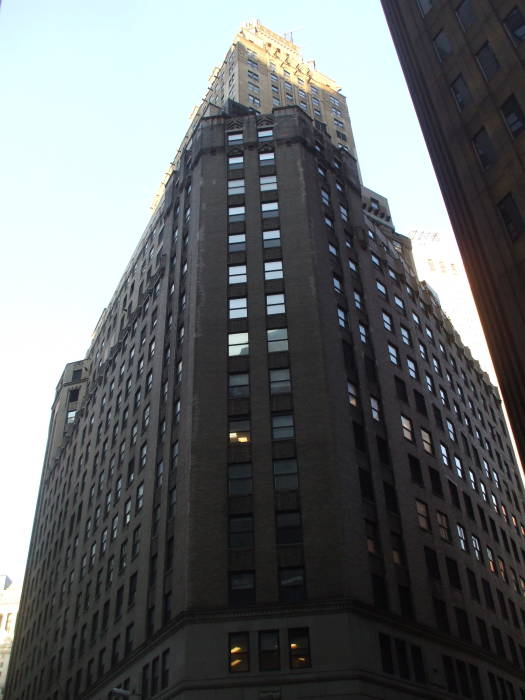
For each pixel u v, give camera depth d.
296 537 40.38
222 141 62.69
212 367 48.12
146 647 42.19
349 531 41.09
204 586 39.19
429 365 64.06
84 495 69.81
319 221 57.41
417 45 39.50
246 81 83.75
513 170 31.30
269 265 53.06
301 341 48.53
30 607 78.81
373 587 40.97
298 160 60.06
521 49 32.41
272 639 36.94
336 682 35.12
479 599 52.03
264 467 43.19
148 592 45.50
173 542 44.22
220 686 35.53
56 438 92.44
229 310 51.00
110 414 69.69
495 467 70.19
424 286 73.88
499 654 51.03
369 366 53.50
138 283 74.56
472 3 36.06
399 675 38.66
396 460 50.03
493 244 31.52
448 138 35.56
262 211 56.59
